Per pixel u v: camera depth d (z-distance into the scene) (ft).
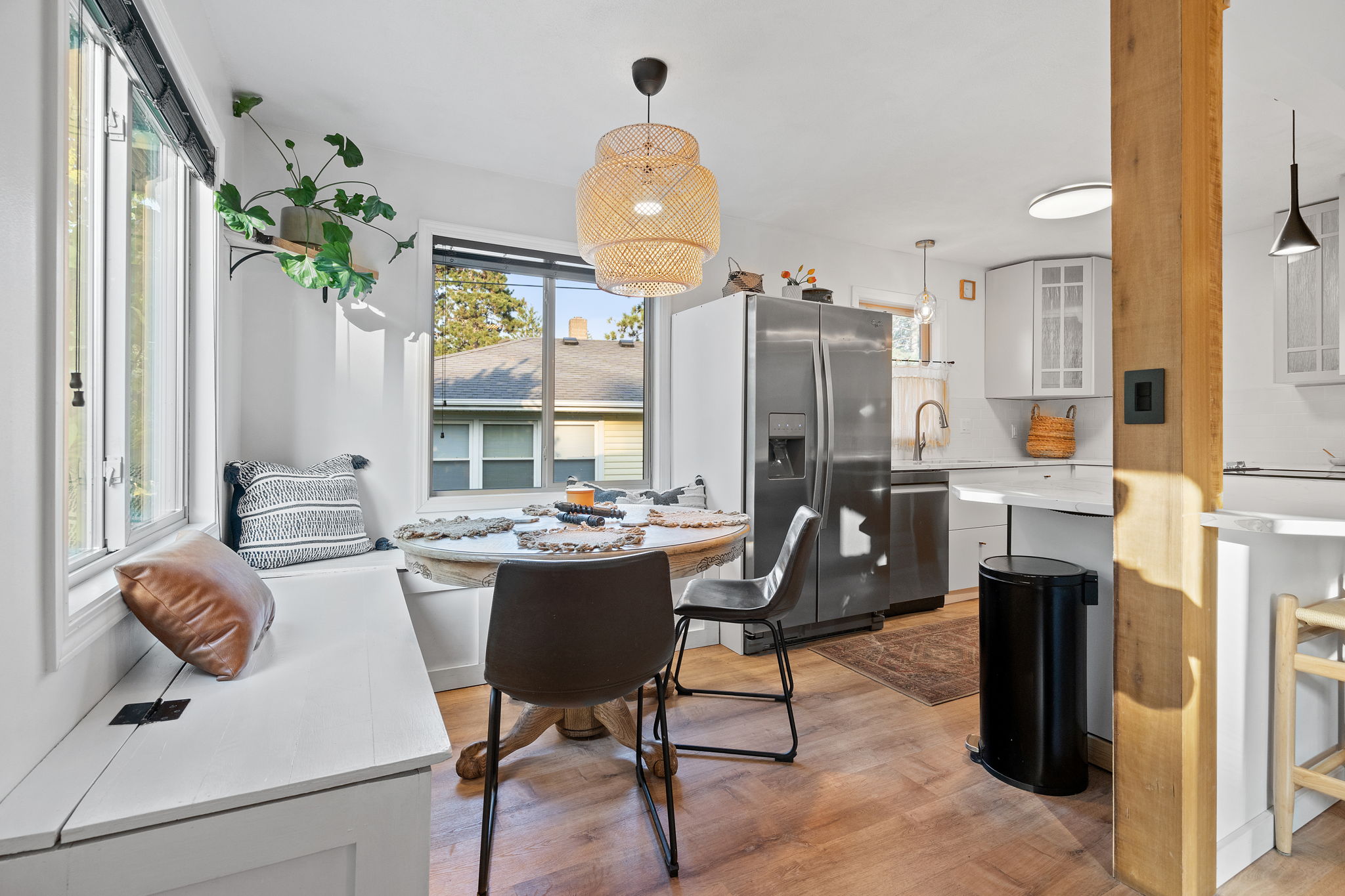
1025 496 6.48
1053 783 6.32
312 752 3.52
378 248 9.74
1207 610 4.75
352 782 3.36
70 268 4.48
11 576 2.98
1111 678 6.87
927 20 6.81
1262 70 6.69
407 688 4.40
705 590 7.82
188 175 6.98
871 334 11.98
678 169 6.99
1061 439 16.69
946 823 5.86
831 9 6.64
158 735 3.67
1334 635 6.33
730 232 13.00
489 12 6.75
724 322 11.16
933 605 13.51
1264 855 5.40
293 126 9.18
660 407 12.47
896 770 6.82
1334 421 12.24
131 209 5.65
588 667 4.82
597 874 5.14
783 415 10.91
